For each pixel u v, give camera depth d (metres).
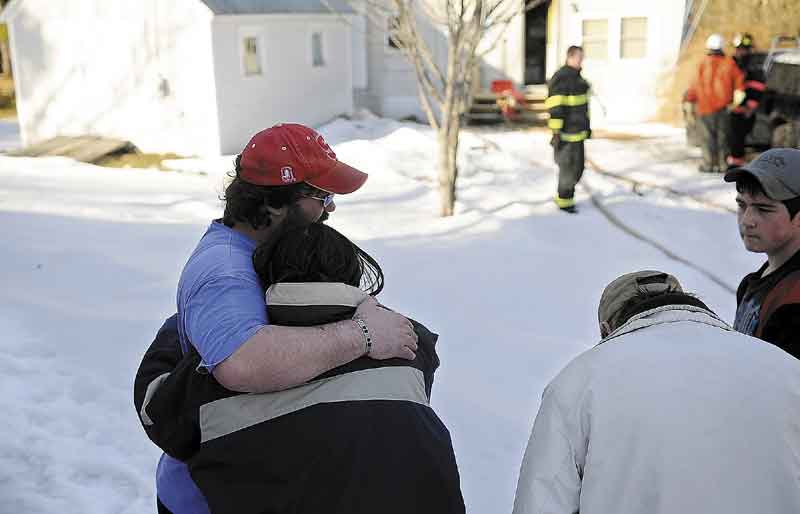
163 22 14.80
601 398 1.93
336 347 1.87
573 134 10.14
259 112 15.49
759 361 1.94
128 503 3.72
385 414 1.87
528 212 10.29
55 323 5.80
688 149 14.91
